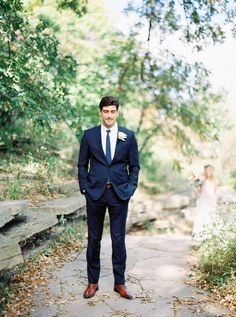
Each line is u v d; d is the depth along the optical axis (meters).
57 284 4.56
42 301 4.09
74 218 7.00
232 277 4.52
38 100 6.78
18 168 7.02
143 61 9.13
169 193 12.16
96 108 9.03
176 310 3.96
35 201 6.14
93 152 4.00
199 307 4.04
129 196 3.99
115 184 3.96
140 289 4.51
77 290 4.41
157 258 5.82
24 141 8.55
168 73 9.25
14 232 4.48
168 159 14.27
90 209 4.04
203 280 4.75
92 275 4.25
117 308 3.98
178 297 4.30
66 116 7.78
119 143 3.97
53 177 7.70
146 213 10.19
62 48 10.10
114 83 9.72
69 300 4.14
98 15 10.64
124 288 4.26
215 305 4.10
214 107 11.20
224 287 4.46
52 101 7.25
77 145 10.50
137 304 4.08
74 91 8.91
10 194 5.56
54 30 8.89
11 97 5.98
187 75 9.16
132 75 9.61
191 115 10.31
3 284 4.20
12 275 4.47
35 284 4.49
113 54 9.36
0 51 6.33
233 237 5.09
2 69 5.58
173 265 5.48
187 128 11.62
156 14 7.30
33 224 4.90
